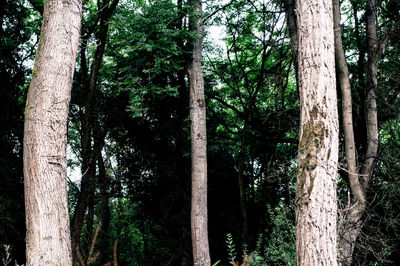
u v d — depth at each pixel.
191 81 8.92
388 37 8.45
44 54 4.32
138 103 9.21
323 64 3.97
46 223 3.88
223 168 13.54
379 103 8.95
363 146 10.55
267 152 14.55
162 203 12.52
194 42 9.00
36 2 12.30
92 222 12.45
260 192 15.09
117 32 10.90
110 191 14.04
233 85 15.54
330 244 3.60
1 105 11.53
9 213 10.09
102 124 13.83
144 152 13.91
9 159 11.24
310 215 3.65
